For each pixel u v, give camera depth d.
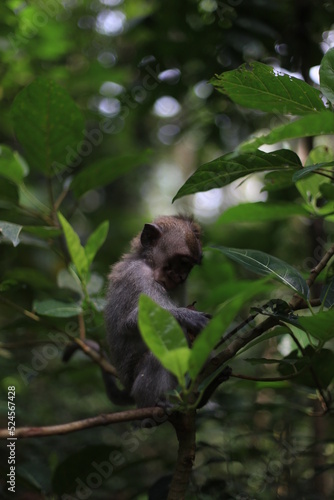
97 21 10.09
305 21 7.41
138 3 10.23
